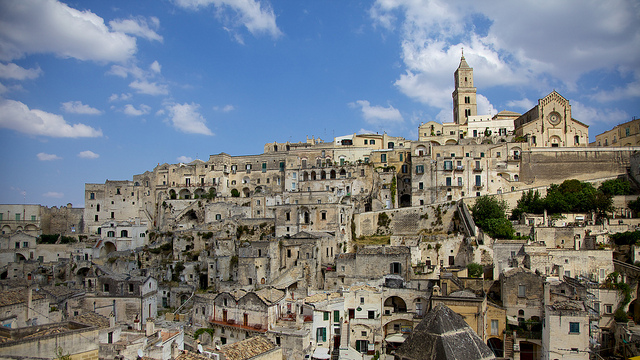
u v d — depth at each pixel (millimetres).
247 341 64062
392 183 157750
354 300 93750
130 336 66812
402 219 144875
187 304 116938
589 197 130250
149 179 182750
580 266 101812
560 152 156750
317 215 132875
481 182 154375
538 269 98438
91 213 172875
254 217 156375
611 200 131500
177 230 151875
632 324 88188
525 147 157375
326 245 120750
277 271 116250
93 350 49312
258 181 178875
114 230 154000
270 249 115500
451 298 83125
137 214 173000
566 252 102500
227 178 180750
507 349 82000
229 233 141250
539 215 128250
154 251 145750
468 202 141250
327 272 111062
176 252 141750
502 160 156625
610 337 89750
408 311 93500
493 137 177750
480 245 116000
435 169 156250
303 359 73625
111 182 174500
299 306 88312
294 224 133875
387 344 90812
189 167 180625
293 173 170125
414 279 96188
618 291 92562
